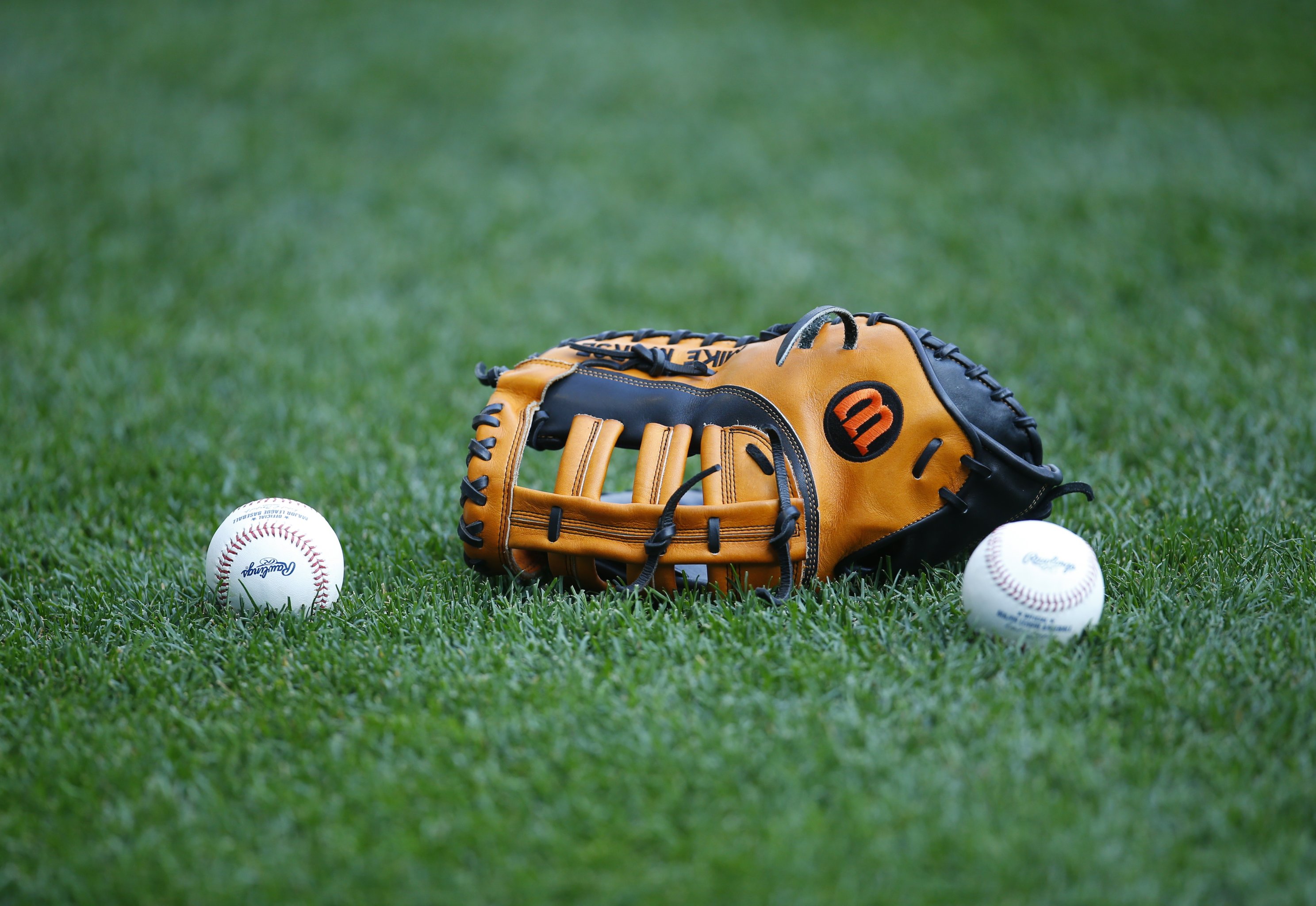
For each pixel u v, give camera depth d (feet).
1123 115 77.61
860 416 23.80
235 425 38.37
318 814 17.76
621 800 17.92
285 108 87.35
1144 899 15.58
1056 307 47.80
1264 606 23.41
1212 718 19.35
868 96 86.38
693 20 110.32
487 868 16.71
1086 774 17.89
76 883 16.74
